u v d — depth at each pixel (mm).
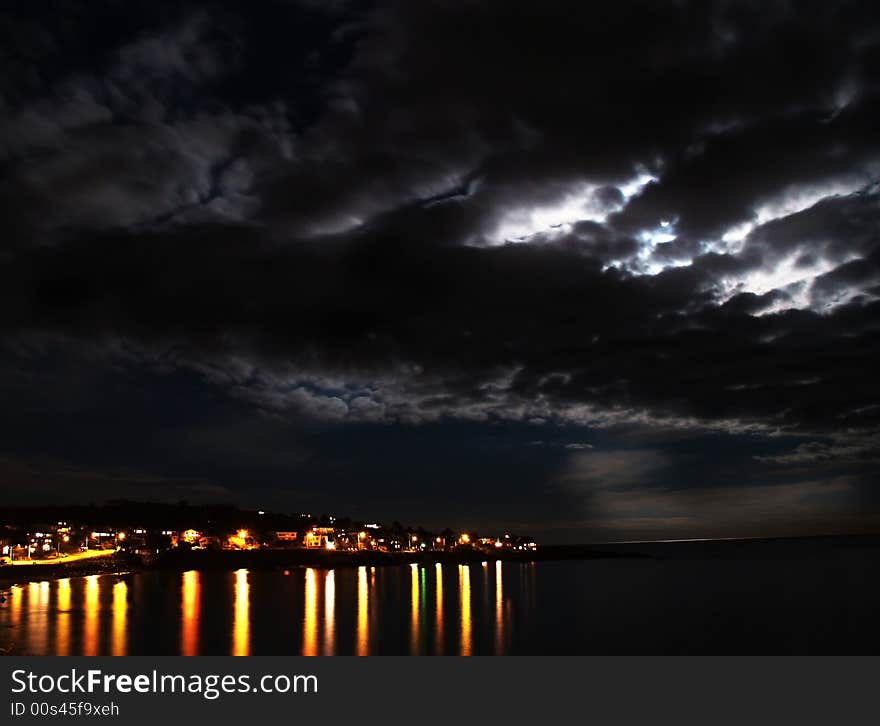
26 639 63750
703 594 111000
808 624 77062
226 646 62219
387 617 83750
